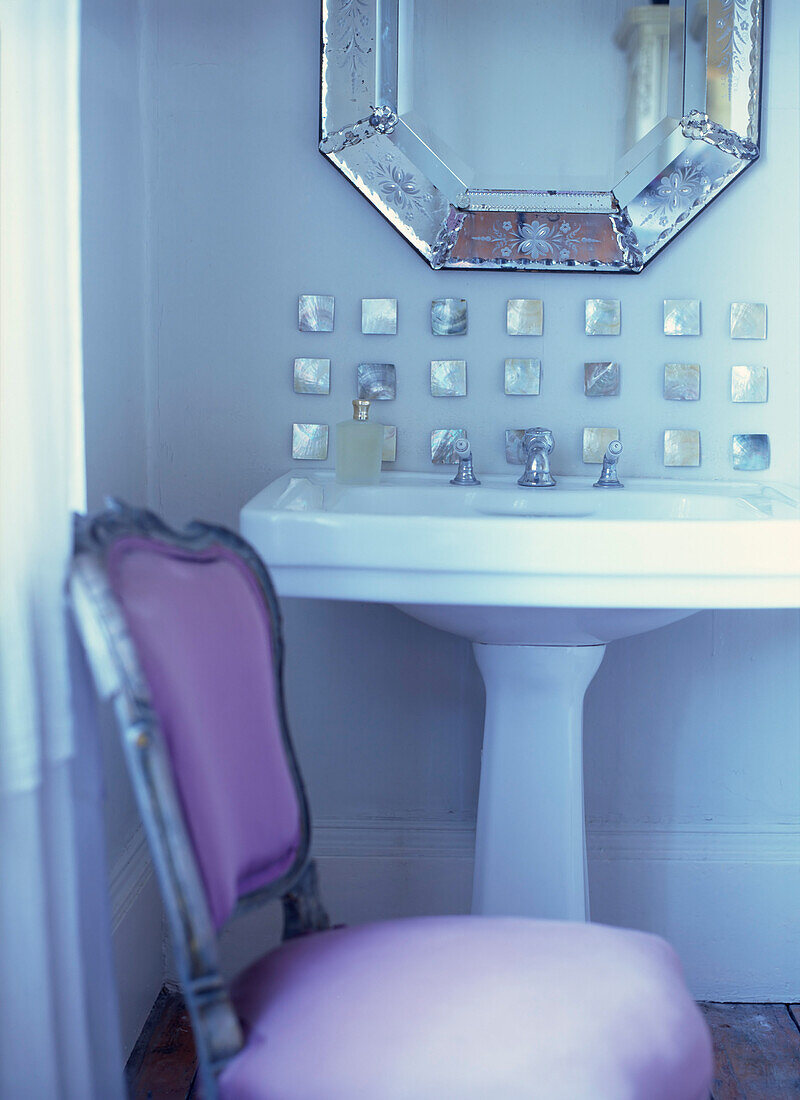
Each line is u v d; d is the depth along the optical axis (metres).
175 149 1.88
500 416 1.94
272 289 1.91
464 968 1.02
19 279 1.00
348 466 1.79
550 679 1.62
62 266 1.10
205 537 1.16
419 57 1.84
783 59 1.86
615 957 1.06
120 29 1.74
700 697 2.01
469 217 1.87
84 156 1.55
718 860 2.01
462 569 1.37
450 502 1.76
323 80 1.84
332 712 2.02
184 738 0.94
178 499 1.96
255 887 1.09
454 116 1.85
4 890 1.02
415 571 1.38
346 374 1.93
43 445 1.04
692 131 1.84
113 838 1.75
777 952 2.02
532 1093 0.86
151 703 0.88
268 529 1.39
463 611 1.47
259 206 1.89
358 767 2.03
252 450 1.95
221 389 1.93
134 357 1.86
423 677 2.00
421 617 1.58
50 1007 1.06
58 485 1.06
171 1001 1.93
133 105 1.83
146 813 0.86
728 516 1.71
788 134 1.87
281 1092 0.87
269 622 1.20
